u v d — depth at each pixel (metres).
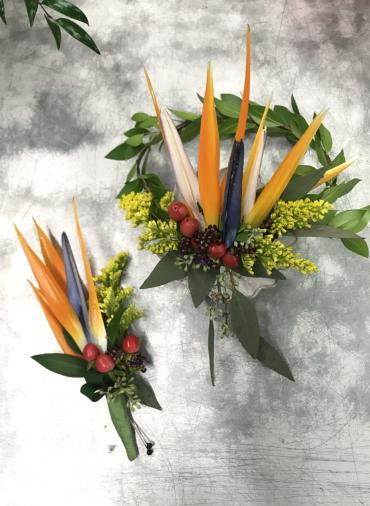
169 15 1.17
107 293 1.03
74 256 1.13
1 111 1.17
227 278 1.00
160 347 1.12
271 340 1.11
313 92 1.15
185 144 1.14
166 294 1.12
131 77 1.16
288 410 1.10
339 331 1.11
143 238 0.95
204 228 0.97
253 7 1.17
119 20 1.17
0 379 1.12
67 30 1.03
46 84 1.17
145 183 1.06
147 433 1.11
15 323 1.13
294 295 1.11
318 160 1.11
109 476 1.11
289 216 0.92
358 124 1.14
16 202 1.15
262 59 1.16
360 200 1.13
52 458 1.11
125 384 1.02
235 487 1.10
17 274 1.13
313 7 1.17
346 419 1.10
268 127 1.09
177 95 1.15
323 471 1.09
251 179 0.92
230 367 1.11
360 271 1.12
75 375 1.01
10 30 1.18
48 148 1.16
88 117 1.16
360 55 1.15
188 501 1.10
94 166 1.15
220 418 1.11
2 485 1.11
